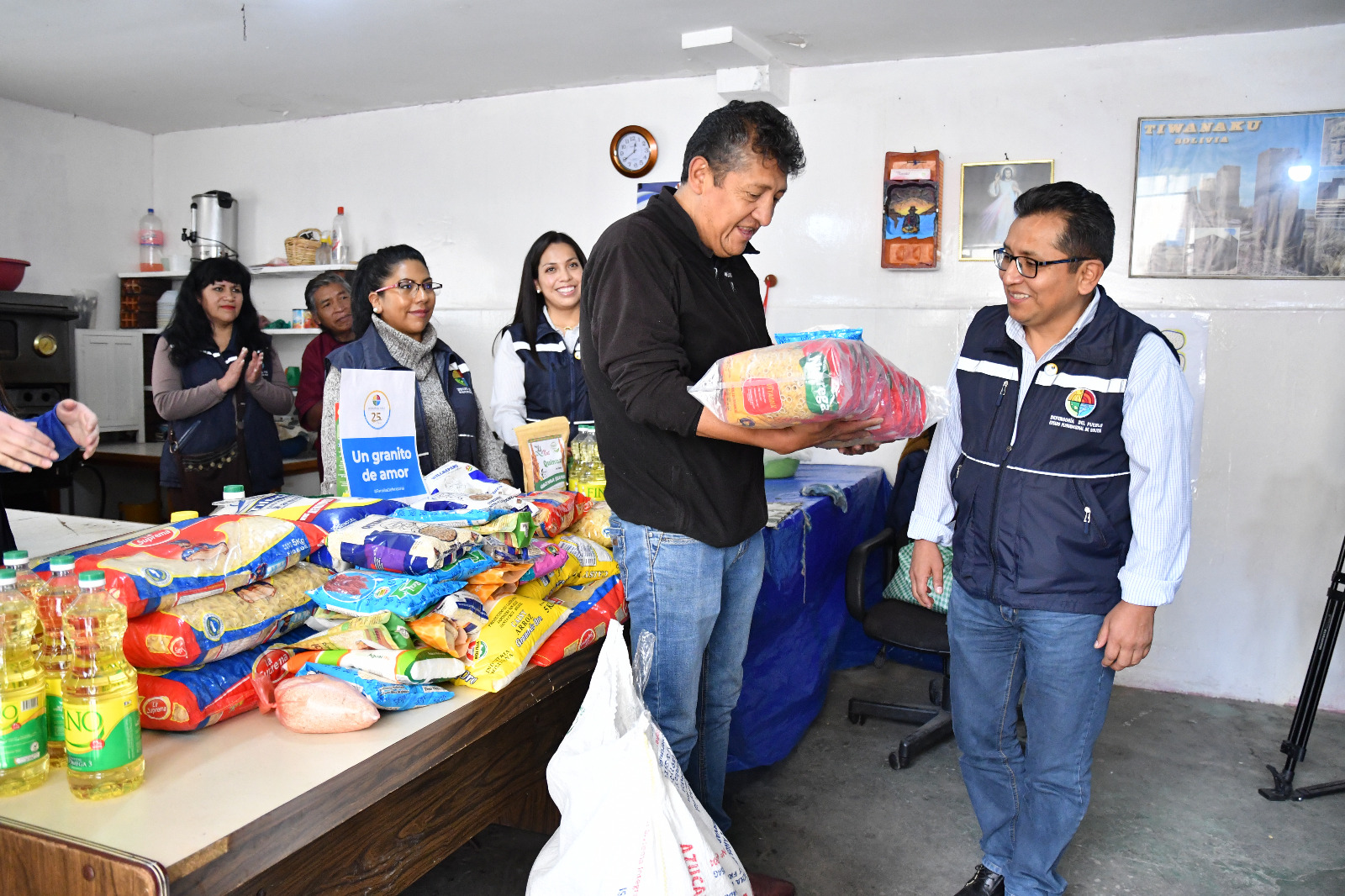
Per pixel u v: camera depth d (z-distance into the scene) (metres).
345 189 4.45
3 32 3.26
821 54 3.46
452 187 4.23
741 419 1.36
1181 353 3.30
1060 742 1.75
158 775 1.12
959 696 1.94
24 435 1.29
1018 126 3.41
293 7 3.01
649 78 3.83
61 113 4.37
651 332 1.42
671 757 1.41
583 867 1.26
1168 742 2.99
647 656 1.61
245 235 4.69
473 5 2.98
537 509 1.83
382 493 1.89
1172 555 1.63
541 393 2.83
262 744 1.21
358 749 1.20
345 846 1.23
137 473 4.60
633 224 1.48
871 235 3.62
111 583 1.17
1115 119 3.30
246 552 1.34
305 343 4.58
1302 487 3.21
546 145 4.04
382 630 1.35
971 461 1.84
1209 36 3.18
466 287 4.25
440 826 1.44
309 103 4.23
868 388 1.35
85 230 4.51
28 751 1.06
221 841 0.96
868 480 3.41
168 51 3.48
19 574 1.18
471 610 1.47
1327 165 3.09
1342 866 2.26
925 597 2.03
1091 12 2.97
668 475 1.55
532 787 1.75
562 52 3.48
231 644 1.27
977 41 3.29
